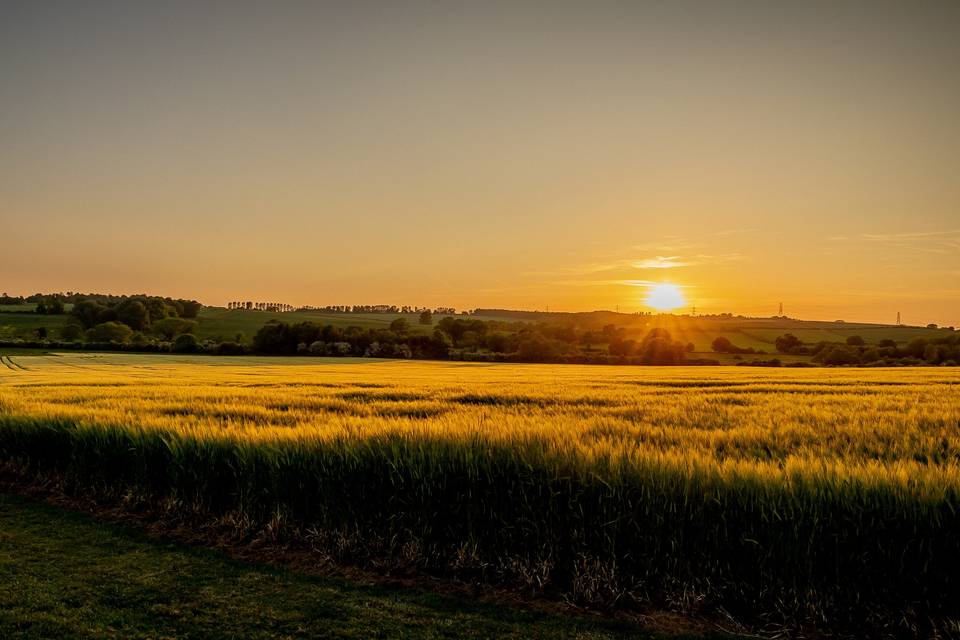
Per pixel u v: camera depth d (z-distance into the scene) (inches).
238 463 327.3
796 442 406.0
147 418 427.2
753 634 210.5
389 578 259.3
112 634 207.8
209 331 4788.4
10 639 202.1
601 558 243.9
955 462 291.3
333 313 7194.9
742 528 225.1
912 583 208.5
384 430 320.5
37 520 343.3
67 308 5880.9
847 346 3516.2
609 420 449.1
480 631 211.8
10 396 639.8
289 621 219.0
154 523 336.8
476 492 263.4
